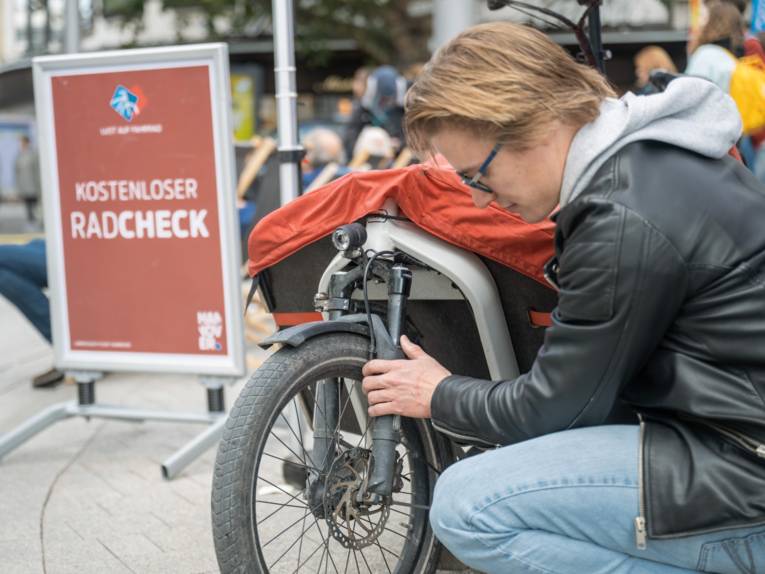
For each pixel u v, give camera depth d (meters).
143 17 19.09
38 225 16.73
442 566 2.44
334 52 18.19
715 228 1.60
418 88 1.76
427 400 1.93
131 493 3.21
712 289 1.59
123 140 3.49
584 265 1.62
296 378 1.95
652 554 1.72
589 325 1.63
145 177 3.48
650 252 1.58
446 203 2.13
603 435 1.75
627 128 1.66
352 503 2.08
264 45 16.16
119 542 2.79
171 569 2.60
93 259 3.59
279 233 2.28
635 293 1.58
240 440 1.89
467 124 1.70
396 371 1.97
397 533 2.29
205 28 18.77
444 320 2.32
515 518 1.77
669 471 1.62
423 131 1.77
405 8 16.30
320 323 2.03
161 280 3.51
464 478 1.83
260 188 5.40
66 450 3.75
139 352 3.56
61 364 3.67
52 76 3.55
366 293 2.07
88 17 16.75
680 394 1.62
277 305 2.45
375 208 2.13
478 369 2.34
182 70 3.38
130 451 3.71
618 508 1.70
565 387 1.69
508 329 2.22
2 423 4.28
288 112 3.32
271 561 2.24
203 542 2.78
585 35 2.70
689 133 1.68
